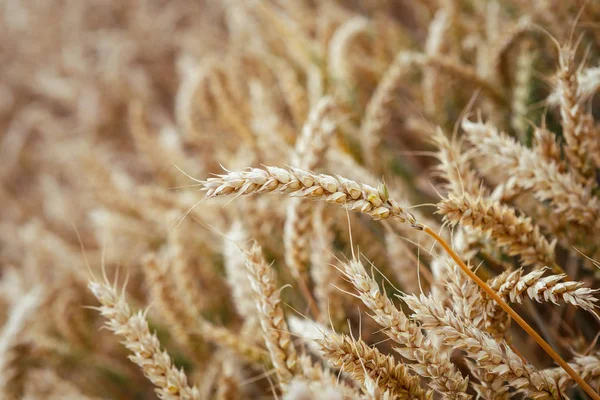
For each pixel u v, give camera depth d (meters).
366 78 1.28
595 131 0.69
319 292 0.76
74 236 1.60
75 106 2.21
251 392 0.88
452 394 0.62
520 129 0.85
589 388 0.62
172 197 1.11
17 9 2.83
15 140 2.24
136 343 0.66
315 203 0.76
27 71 2.63
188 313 0.83
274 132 0.95
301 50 1.26
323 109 0.77
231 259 0.78
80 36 2.59
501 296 0.63
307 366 0.67
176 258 0.88
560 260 0.80
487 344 0.62
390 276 0.82
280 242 0.90
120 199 1.25
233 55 1.46
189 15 2.37
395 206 0.61
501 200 0.70
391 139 1.18
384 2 1.63
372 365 0.62
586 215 0.68
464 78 0.89
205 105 1.22
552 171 0.68
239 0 1.60
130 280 1.17
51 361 1.05
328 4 1.50
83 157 1.33
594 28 0.85
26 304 0.92
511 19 1.12
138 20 2.30
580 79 0.70
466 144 0.91
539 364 0.77
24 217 1.90
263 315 0.67
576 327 0.79
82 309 1.14
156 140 1.29
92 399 0.88
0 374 0.90
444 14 1.02
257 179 0.59
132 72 2.11
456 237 0.70
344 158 0.86
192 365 0.91
